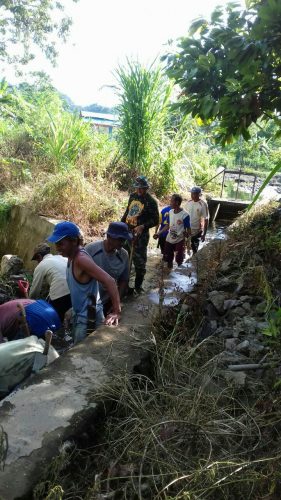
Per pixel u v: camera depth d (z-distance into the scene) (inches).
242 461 82.4
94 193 338.3
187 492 72.3
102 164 416.5
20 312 145.4
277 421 91.6
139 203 192.2
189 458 84.3
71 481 83.2
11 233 338.3
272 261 172.4
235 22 131.2
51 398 98.2
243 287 164.2
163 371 112.7
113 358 117.6
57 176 341.4
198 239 268.5
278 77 133.0
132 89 416.5
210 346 133.5
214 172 534.0
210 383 108.7
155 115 420.5
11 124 508.7
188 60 142.6
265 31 116.0
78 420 91.7
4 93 514.0
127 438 89.6
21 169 397.4
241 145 548.1
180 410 96.2
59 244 127.8
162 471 81.8
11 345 116.6
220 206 436.1
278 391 104.6
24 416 91.9
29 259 310.0
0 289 241.0
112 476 81.8
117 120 441.4
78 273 131.6
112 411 99.5
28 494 74.6
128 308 153.6
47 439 86.0
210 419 94.0
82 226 307.3
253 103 131.9
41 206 321.1
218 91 144.2
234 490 77.8
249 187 615.2
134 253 192.7
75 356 117.4
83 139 417.7
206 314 154.8
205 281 166.7
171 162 425.4
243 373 113.1
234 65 135.3
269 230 203.5
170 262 236.7
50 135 428.8
